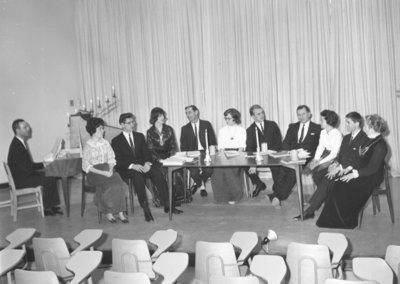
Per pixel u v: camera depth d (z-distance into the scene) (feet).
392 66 23.99
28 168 19.83
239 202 20.48
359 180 16.28
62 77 27.66
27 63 26.35
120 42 27.35
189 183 21.95
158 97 27.20
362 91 24.38
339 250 10.89
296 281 10.77
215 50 26.02
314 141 20.63
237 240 11.66
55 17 27.30
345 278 13.25
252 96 25.79
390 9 23.79
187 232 16.79
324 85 24.81
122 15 27.14
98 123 19.07
